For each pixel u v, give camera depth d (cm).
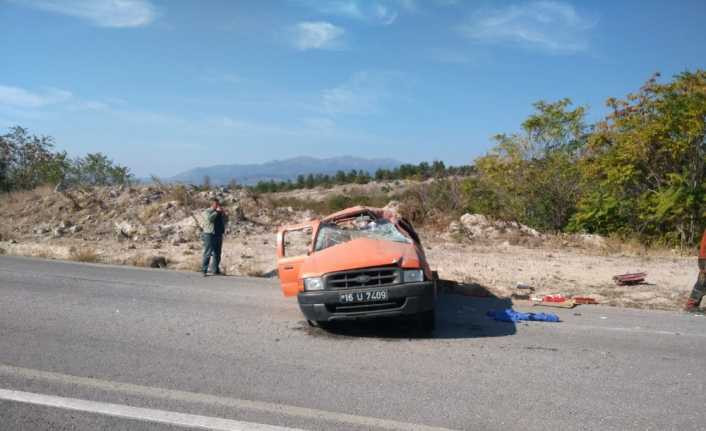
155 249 1516
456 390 501
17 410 451
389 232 812
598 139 1764
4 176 2689
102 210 1988
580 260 1320
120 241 1650
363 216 873
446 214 1894
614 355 613
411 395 489
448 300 916
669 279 1099
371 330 718
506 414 448
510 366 572
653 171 1655
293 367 566
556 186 1838
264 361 586
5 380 520
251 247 1530
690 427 426
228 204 2042
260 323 756
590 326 746
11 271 1173
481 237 1678
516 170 1919
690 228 1569
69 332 696
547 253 1432
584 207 1727
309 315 673
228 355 607
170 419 435
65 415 443
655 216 1560
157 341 660
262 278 1139
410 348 637
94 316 786
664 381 529
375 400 477
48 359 585
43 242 1645
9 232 1803
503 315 787
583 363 583
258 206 2103
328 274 672
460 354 613
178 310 835
